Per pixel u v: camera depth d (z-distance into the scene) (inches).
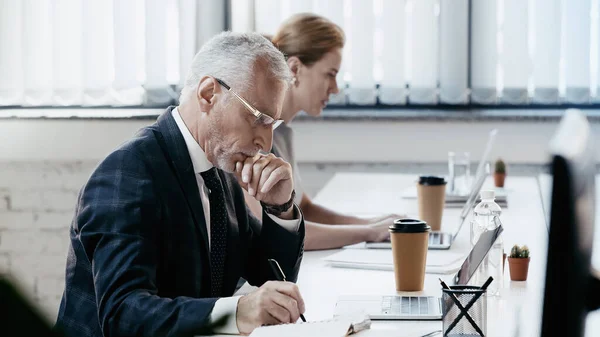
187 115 70.6
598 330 56.8
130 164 67.0
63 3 187.9
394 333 58.3
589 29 180.2
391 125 187.8
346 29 184.5
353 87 185.9
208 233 73.2
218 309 59.1
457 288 57.2
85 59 188.5
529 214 114.9
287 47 109.6
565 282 38.5
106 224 64.2
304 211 115.3
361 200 133.3
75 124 191.0
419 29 183.5
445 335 56.6
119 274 61.7
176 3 187.0
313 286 76.0
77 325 67.0
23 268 197.0
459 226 100.7
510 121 184.4
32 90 190.9
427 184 104.7
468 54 183.9
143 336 59.3
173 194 67.9
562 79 182.2
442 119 184.9
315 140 190.1
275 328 57.2
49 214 195.5
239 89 68.5
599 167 173.3
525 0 180.5
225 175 77.8
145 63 187.8
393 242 73.2
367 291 73.5
